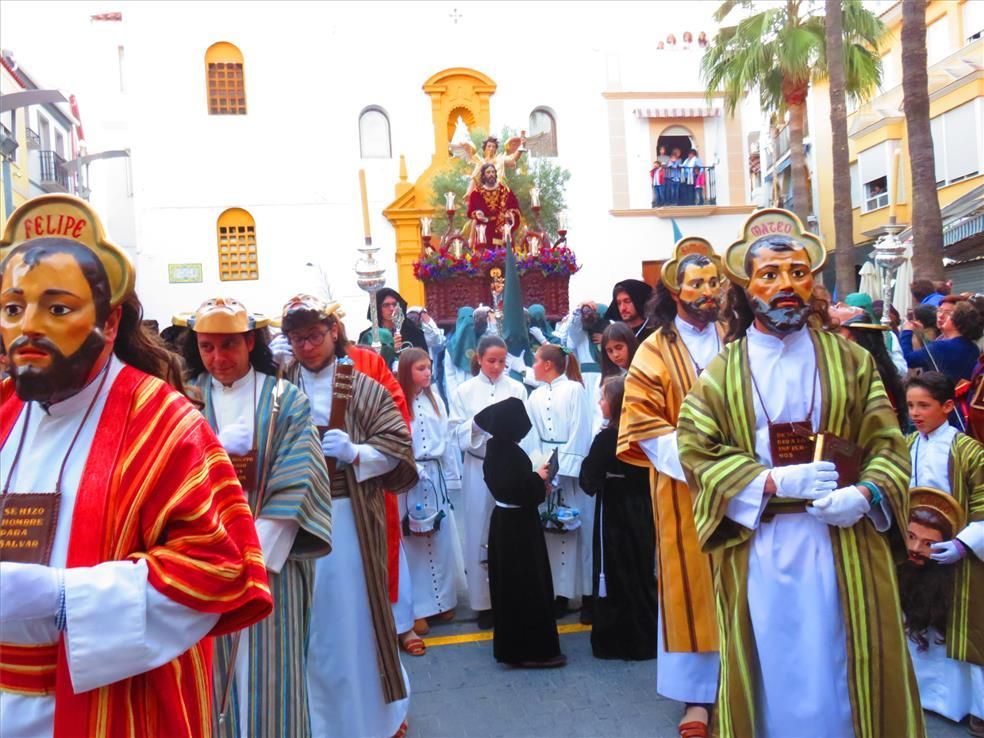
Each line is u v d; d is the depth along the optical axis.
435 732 4.53
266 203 23.64
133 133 23.25
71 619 1.99
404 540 6.27
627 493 5.44
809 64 20.75
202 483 2.20
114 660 2.02
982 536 4.27
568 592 6.25
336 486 4.17
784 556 3.35
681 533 4.41
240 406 3.71
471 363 9.22
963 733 4.32
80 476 2.15
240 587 2.24
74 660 1.98
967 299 6.24
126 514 2.13
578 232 24.94
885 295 6.71
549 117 25.05
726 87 21.89
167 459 2.17
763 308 3.44
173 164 23.33
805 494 3.24
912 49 12.37
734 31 21.73
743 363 3.53
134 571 2.06
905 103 12.68
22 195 22.94
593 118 25.02
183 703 2.28
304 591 3.75
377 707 4.18
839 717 3.27
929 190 12.45
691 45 25.30
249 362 3.85
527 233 19.38
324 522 3.64
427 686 5.17
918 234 12.60
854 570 3.30
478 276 18.86
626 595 5.43
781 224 3.59
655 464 4.41
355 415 4.32
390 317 8.99
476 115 24.47
